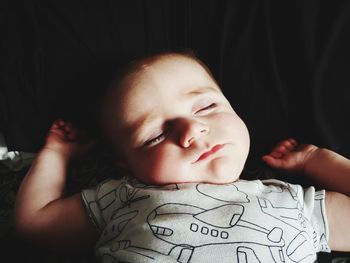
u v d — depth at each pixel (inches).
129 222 31.1
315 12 39.9
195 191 31.1
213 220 29.5
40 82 38.7
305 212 32.8
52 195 36.3
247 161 40.6
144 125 33.2
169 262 28.1
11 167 40.2
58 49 39.0
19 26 38.8
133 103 34.2
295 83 39.9
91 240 35.0
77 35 39.1
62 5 39.0
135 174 34.4
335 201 33.9
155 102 33.6
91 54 39.4
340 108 38.6
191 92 34.0
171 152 32.0
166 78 34.4
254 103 40.0
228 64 40.3
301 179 39.3
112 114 35.6
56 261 34.8
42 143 39.9
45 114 39.4
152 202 31.1
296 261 29.2
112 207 34.1
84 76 39.4
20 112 38.5
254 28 40.8
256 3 40.7
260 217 29.8
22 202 35.8
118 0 39.6
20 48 38.5
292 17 39.8
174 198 30.8
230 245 28.4
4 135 38.2
